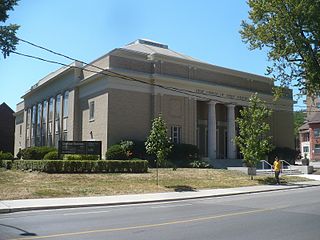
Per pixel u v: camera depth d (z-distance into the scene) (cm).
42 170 2658
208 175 3070
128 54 3822
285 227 1078
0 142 7400
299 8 3081
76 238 924
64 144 3038
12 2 2756
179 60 4034
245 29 3597
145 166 2964
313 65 3192
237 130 4694
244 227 1080
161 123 2564
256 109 3108
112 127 3591
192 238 921
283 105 5116
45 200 1825
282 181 3078
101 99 3734
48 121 5053
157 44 4972
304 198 1931
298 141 9588
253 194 2295
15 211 1551
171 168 3331
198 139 4431
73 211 1543
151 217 1304
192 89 4103
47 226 1120
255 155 3125
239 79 4622
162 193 2220
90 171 2745
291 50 3256
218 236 946
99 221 1219
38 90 5538
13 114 6969
